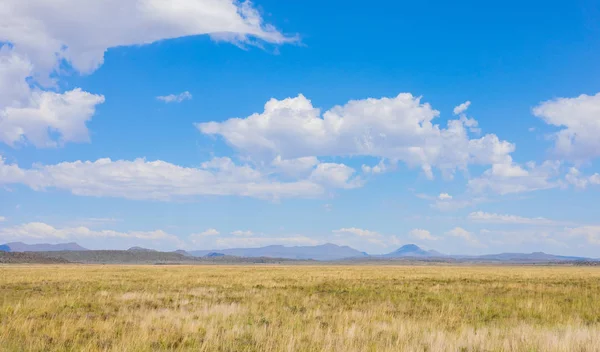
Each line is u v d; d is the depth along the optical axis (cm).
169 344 1336
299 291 3108
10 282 3772
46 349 1247
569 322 1739
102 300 2378
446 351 1277
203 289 3166
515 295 2895
